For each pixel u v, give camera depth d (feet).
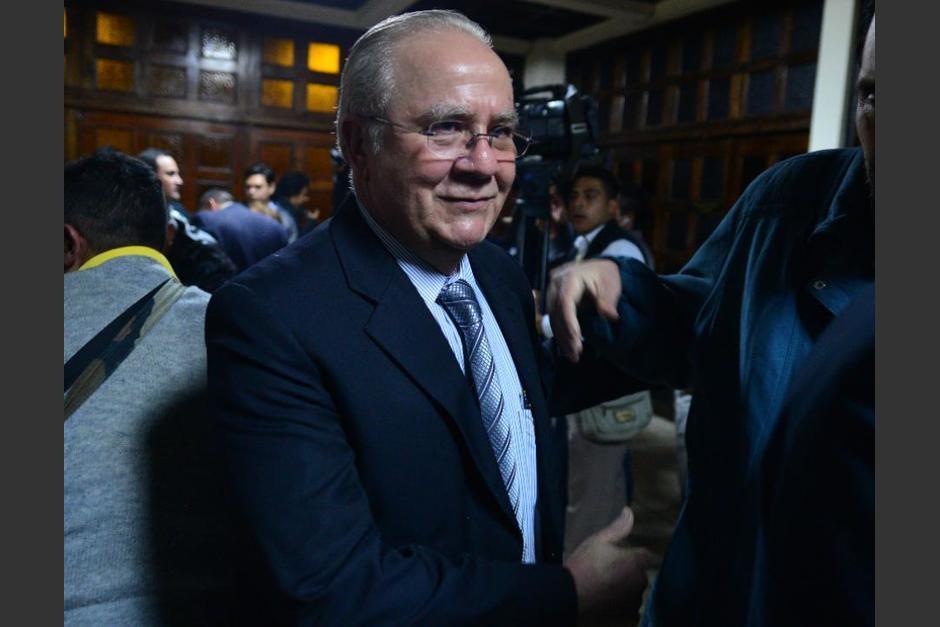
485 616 2.20
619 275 2.95
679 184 14.53
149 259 3.31
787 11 11.91
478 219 2.57
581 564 2.46
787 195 2.62
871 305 1.61
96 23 15.34
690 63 14.06
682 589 2.69
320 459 2.23
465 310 2.86
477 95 2.42
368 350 2.48
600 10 14.05
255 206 12.69
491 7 14.99
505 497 2.68
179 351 3.12
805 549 1.58
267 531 2.14
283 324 2.35
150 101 15.94
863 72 1.96
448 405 2.53
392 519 2.45
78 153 15.58
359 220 2.77
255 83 16.69
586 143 6.28
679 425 6.06
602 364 3.44
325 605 2.08
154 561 2.91
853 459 1.49
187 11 15.89
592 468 7.07
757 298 2.49
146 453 2.95
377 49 2.50
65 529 2.79
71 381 2.96
